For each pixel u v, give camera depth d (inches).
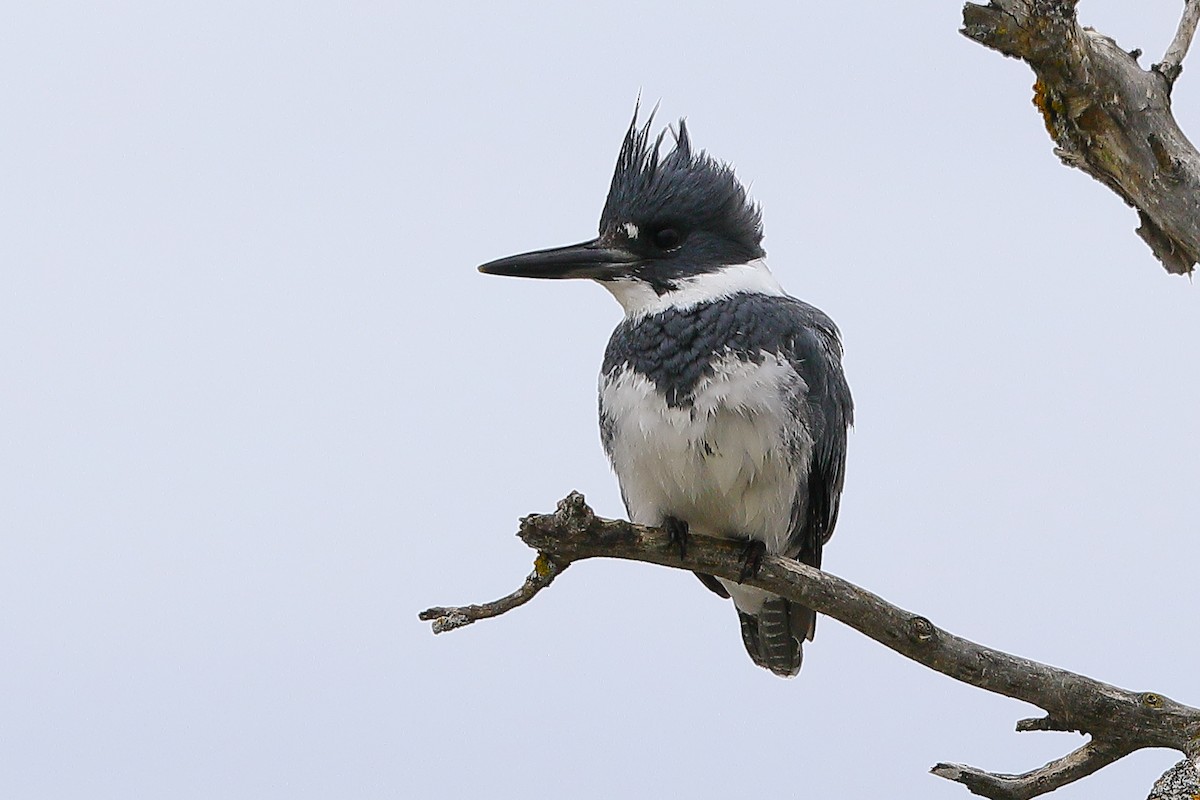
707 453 305.7
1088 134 259.8
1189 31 259.9
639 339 317.1
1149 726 257.0
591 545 253.0
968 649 262.4
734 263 327.6
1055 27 237.9
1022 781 265.0
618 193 337.4
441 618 263.1
